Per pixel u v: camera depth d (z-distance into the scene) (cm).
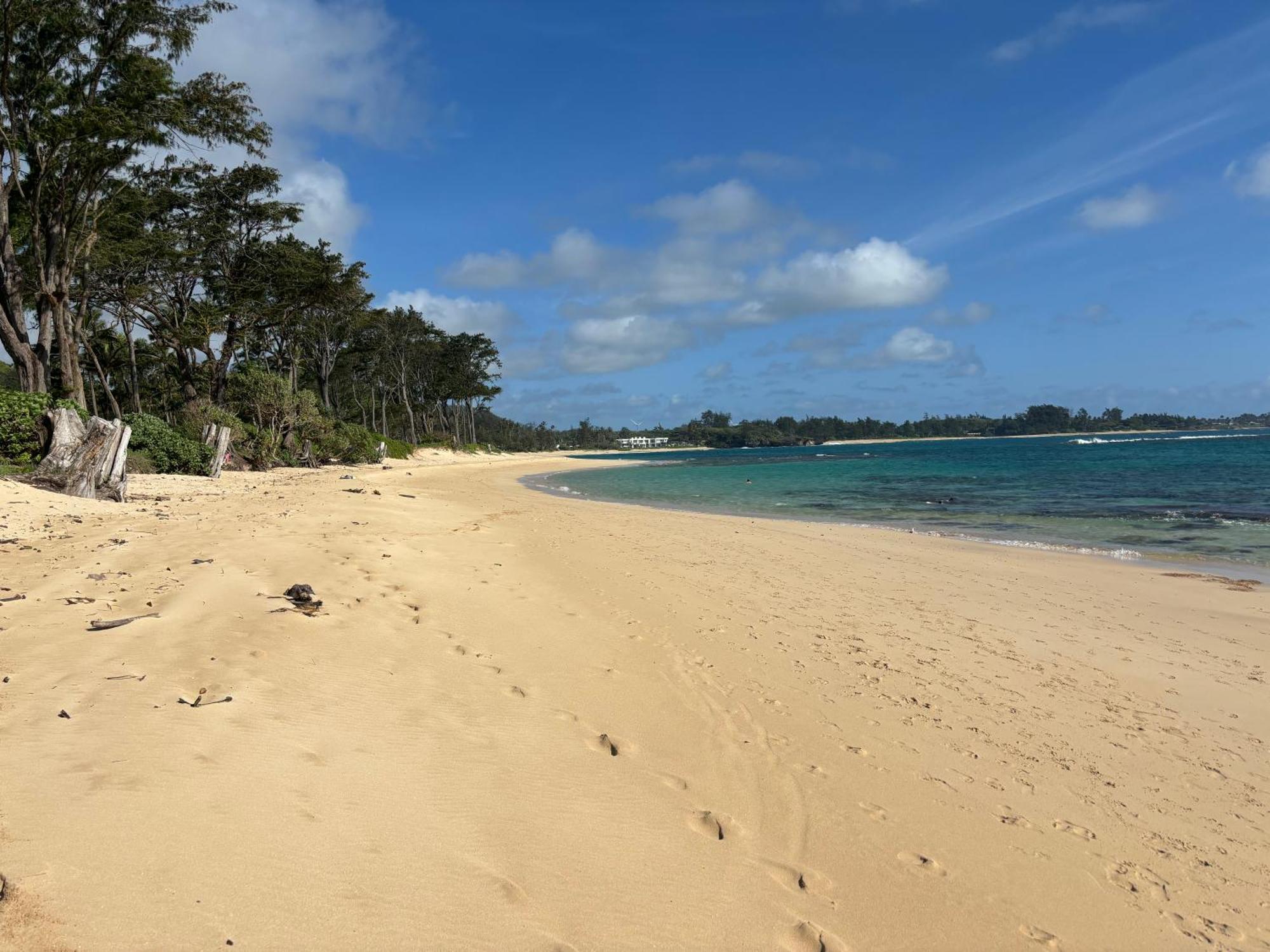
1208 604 911
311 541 910
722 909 292
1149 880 349
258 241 3653
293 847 264
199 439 2469
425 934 236
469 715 446
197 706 377
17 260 2505
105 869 227
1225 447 6950
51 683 385
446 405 9575
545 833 323
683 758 436
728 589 933
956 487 3075
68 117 2111
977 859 356
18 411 1364
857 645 700
